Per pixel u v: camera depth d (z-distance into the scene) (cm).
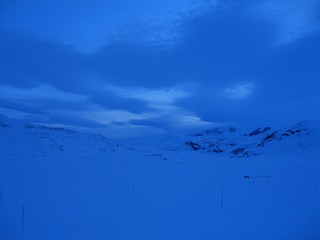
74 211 1340
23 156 4550
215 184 2303
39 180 2442
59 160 4394
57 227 1083
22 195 1725
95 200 1612
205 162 5534
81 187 2112
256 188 2055
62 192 1867
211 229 1049
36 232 1022
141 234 1003
